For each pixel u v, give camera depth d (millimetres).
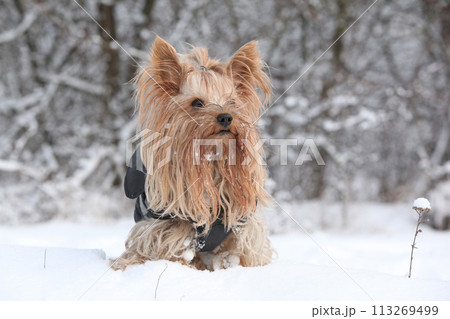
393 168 15781
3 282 3061
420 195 13609
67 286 3014
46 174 12258
